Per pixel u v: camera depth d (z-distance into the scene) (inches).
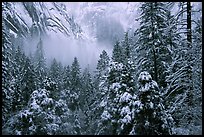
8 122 1011.3
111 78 1032.8
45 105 970.1
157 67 987.9
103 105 1014.4
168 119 674.2
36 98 986.1
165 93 776.9
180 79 725.9
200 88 695.7
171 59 979.9
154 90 659.4
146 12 1010.7
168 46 983.0
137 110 655.8
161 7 999.0
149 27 997.2
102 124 949.2
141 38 1019.9
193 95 710.5
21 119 893.2
